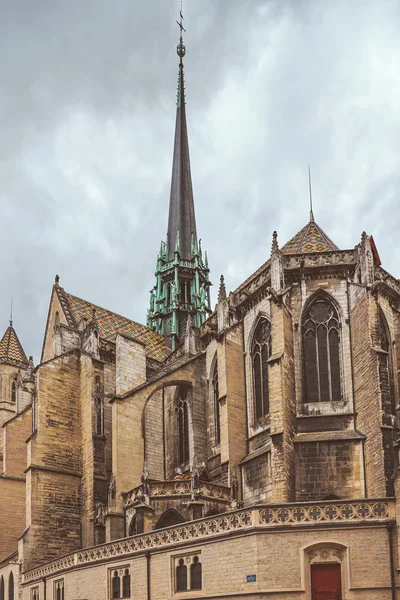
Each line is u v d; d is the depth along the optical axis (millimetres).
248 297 63281
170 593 43188
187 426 70438
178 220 113438
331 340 58375
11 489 78812
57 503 66750
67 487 67750
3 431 81188
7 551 76875
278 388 54438
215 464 66562
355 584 37531
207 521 42062
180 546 43312
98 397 70125
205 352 70812
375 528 38125
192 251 110750
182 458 70562
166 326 106625
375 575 37531
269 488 55875
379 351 54250
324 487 53844
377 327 55375
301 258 59781
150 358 80000
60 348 73062
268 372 58781
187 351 72750
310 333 58750
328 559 38250
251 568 38625
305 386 57531
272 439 53719
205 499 55219
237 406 61906
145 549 45781
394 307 61750
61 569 55062
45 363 70062
